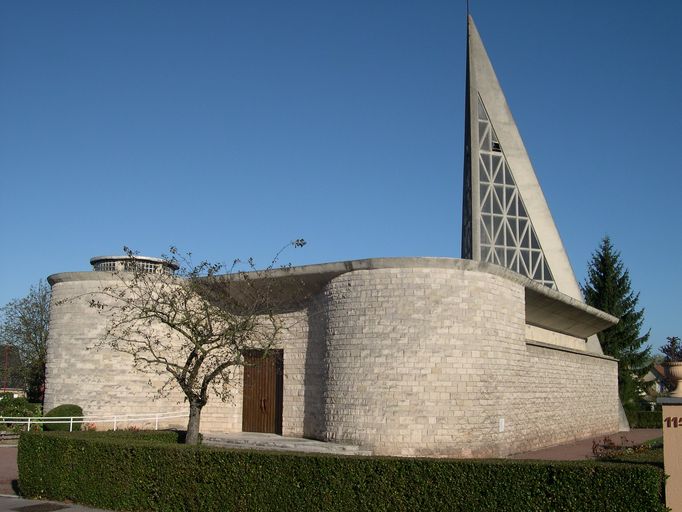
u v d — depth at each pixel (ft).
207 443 81.00
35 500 52.34
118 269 99.14
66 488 51.31
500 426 77.87
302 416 84.33
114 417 84.84
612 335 201.05
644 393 208.64
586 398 116.47
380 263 77.05
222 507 44.65
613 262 207.62
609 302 202.90
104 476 49.49
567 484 37.91
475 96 147.02
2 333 163.02
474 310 76.74
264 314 87.15
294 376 86.22
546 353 96.58
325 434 78.64
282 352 87.92
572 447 95.55
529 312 103.14
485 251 139.85
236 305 85.51
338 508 41.50
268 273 83.25
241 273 81.05
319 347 83.10
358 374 76.23
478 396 75.36
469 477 39.63
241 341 67.56
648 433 133.39
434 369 74.13
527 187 146.20
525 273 142.20
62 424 85.15
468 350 75.56
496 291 79.87
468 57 150.92
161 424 89.76
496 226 142.20
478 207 140.05
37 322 158.81
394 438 73.10
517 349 84.43
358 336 77.10
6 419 93.91
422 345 74.54
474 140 143.64
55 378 92.68
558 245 144.77
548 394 96.17
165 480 46.98
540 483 38.45
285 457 43.42
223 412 91.50
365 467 41.39
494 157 146.41
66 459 51.72
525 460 40.70
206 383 62.13
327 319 81.51
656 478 36.91
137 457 48.34
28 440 54.24
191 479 46.06
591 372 120.88
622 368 192.65
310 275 82.07
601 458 48.26
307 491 42.34
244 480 44.24
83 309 91.97
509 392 81.00
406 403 73.61
